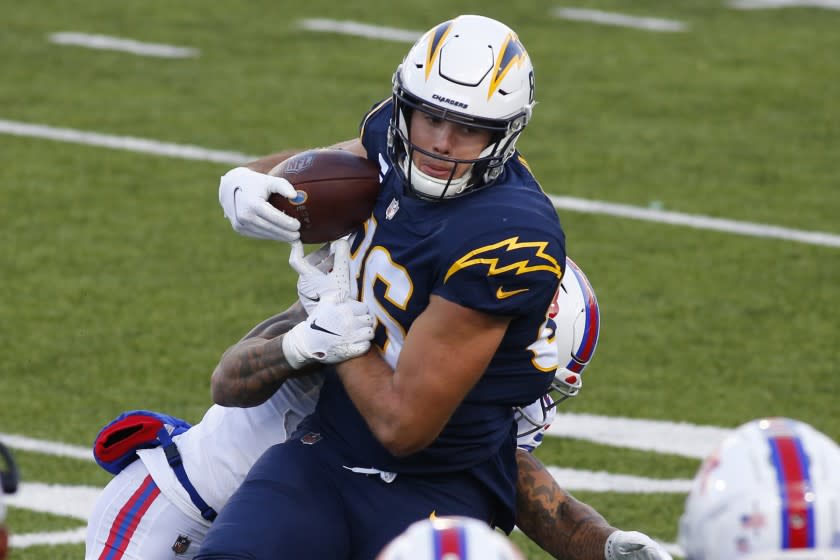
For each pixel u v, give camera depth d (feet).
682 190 100.83
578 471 61.93
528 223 38.01
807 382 72.13
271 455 40.98
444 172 38.09
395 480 40.24
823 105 121.80
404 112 38.29
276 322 43.04
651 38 141.90
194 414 66.74
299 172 40.45
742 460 24.20
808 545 23.57
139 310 79.56
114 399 68.33
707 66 132.67
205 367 72.33
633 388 70.85
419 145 38.06
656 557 42.09
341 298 39.96
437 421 38.01
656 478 61.41
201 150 107.45
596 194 99.71
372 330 39.29
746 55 136.77
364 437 40.04
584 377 72.02
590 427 66.39
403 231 39.14
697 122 116.57
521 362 39.78
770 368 73.72
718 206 97.96
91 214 94.58
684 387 71.15
